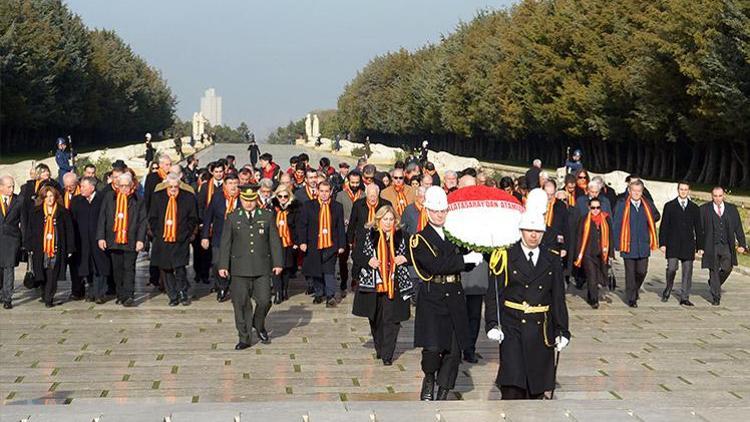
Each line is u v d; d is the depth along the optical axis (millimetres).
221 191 17141
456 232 9641
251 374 11641
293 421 7609
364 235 12344
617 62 55812
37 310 15961
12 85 66938
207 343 13469
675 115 48906
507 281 8617
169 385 11031
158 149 90125
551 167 76438
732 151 47531
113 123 109438
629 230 16906
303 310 16328
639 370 12133
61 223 16109
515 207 9938
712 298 17641
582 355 13000
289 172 23547
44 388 10844
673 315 16297
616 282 20188
